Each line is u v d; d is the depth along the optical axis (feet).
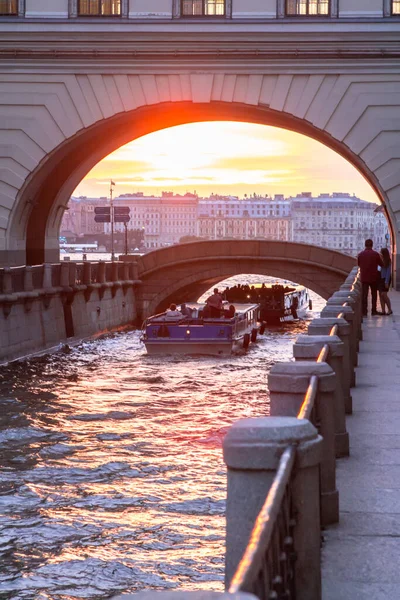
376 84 140.56
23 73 142.72
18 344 134.00
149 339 147.84
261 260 199.72
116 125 150.41
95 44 140.77
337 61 140.26
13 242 146.20
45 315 146.41
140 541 55.57
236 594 10.23
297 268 198.59
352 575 22.93
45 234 161.99
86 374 127.54
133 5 140.26
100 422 94.12
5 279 129.08
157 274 204.13
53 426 91.66
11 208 143.95
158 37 139.64
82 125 142.92
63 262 159.74
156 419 96.12
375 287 98.02
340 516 27.91
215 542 55.52
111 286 182.50
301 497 18.90
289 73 140.97
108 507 62.75
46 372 128.06
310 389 25.13
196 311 163.32
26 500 64.23
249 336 164.25
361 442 37.91
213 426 92.43
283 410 26.89
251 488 17.20
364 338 76.23
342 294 69.92
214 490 67.15
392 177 141.28
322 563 23.79
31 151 143.64
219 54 140.15
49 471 72.79
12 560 52.26
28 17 140.56
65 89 142.72
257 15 139.33
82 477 71.00
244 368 136.05
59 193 160.66
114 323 187.11
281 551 15.81
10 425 91.86
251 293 207.72
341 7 139.03
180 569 50.90
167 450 80.74
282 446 17.28
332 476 27.30
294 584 18.47
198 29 138.92
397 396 48.80
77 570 50.98
